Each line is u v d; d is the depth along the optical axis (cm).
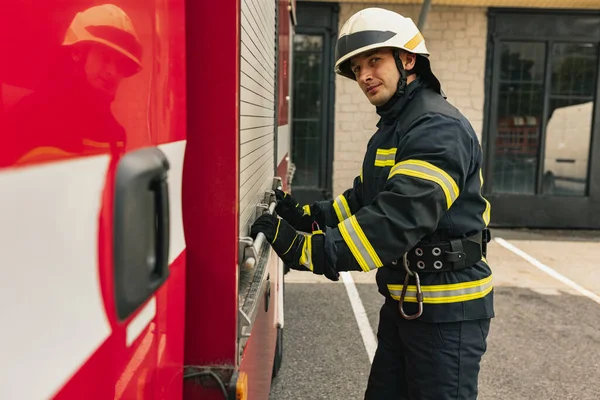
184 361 111
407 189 159
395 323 204
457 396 188
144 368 82
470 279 188
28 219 52
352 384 353
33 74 53
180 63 98
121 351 73
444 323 187
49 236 56
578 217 825
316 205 222
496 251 690
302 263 156
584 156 823
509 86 809
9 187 50
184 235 108
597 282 570
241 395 109
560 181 828
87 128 63
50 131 56
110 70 69
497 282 566
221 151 107
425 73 189
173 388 98
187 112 106
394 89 185
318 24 785
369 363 383
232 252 109
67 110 59
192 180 107
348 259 156
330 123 806
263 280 148
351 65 194
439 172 163
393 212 158
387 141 188
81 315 62
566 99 811
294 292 533
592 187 821
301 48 794
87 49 63
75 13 61
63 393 58
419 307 185
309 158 821
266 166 193
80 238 62
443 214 182
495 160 823
